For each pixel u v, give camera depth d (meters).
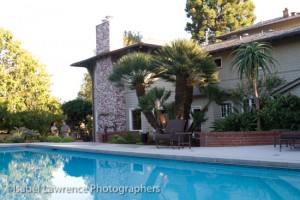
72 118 28.97
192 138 16.02
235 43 19.56
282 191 7.20
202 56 15.91
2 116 25.11
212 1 43.75
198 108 20.66
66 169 11.95
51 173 11.09
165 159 11.77
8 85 27.67
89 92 41.00
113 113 22.58
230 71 19.62
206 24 43.41
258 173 9.28
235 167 9.79
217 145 14.17
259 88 16.39
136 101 22.19
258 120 14.88
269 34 19.09
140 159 12.78
